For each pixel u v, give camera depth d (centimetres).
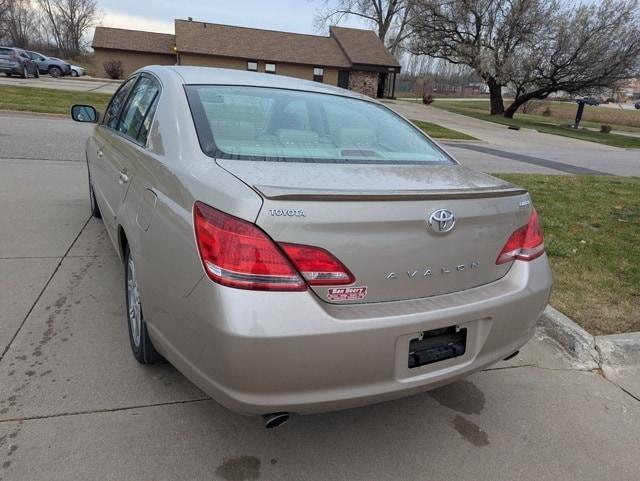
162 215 219
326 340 184
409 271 206
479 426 264
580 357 340
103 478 206
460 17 3281
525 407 283
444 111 3597
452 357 220
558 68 3069
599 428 270
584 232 601
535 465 238
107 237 475
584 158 1666
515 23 3114
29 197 591
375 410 271
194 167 220
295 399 188
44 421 233
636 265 495
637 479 235
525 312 243
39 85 2245
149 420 241
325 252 187
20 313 327
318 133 276
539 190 848
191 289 193
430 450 243
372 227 194
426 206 207
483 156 1459
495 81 3522
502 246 239
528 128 2908
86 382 263
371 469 227
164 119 265
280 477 217
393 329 196
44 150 862
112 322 325
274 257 181
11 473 203
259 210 181
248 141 246
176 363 214
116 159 334
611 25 2895
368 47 4209
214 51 3838
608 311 393
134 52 4044
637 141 2745
